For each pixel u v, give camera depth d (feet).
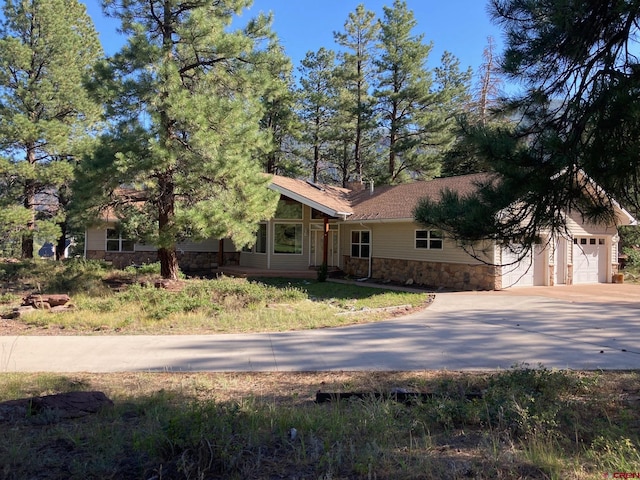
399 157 100.73
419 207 20.98
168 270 53.36
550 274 57.47
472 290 53.78
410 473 10.54
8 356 23.49
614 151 16.98
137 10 48.78
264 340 27.50
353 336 28.71
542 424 13.44
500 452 11.64
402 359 23.39
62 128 69.00
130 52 44.93
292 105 99.45
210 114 45.91
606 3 16.79
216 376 20.65
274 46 56.70
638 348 25.48
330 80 104.99
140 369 21.62
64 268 62.54
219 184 48.62
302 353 24.57
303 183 78.23
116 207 49.98
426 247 59.31
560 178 18.25
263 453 11.57
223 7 50.78
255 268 75.46
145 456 11.12
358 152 102.42
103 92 44.47
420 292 52.47
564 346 25.98
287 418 13.84
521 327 31.60
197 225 44.29
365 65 102.42
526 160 17.84
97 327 30.60
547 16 18.21
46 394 17.56
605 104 16.79
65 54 73.05
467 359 23.34
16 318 32.99
